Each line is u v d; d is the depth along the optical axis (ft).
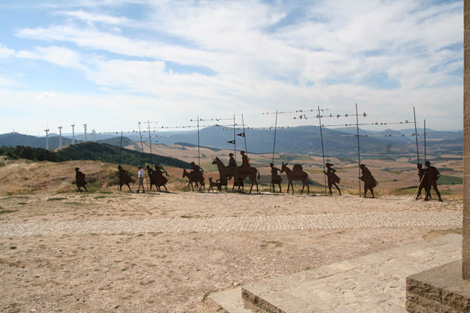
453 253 29.30
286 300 20.98
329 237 41.86
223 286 27.84
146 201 73.26
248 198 78.38
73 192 86.48
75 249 38.09
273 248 37.86
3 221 52.19
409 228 45.14
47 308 23.98
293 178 87.20
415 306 18.45
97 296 26.09
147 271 31.42
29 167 123.65
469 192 18.30
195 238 42.75
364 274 25.02
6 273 30.53
